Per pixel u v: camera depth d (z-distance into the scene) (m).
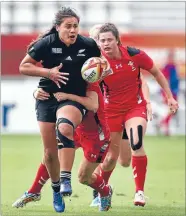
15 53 69.31
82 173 23.81
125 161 28.12
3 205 26.97
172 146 56.72
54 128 23.20
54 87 22.66
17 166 42.94
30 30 77.19
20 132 69.81
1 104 69.38
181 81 69.56
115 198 30.19
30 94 69.44
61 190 21.66
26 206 26.83
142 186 25.75
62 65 22.34
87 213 24.42
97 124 23.12
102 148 23.41
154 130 69.94
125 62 26.05
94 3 77.88
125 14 78.81
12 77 69.62
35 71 22.20
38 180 25.66
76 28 21.98
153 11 80.06
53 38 22.23
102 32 25.69
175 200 29.53
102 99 23.44
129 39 68.75
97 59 22.52
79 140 24.02
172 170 41.44
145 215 24.05
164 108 68.00
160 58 71.25
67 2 77.50
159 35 68.69
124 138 27.66
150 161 46.22
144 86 27.36
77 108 22.25
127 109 26.44
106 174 27.17
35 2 77.31
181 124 69.94
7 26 76.88
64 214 24.08
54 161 23.80
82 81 22.70
